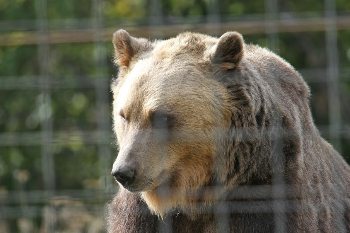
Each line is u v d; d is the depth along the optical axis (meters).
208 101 10.55
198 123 10.52
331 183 11.57
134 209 10.91
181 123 10.47
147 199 10.72
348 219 11.90
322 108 24.88
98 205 19.08
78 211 19.38
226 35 10.67
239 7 23.95
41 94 22.52
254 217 10.59
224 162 10.62
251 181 10.60
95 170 23.00
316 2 24.59
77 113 23.83
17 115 23.56
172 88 10.52
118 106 10.84
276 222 10.49
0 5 23.31
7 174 22.92
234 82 10.64
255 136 10.49
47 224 18.41
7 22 22.22
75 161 23.11
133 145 10.30
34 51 23.05
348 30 24.62
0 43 19.19
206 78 10.66
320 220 10.91
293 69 11.55
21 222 22.17
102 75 19.69
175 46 11.01
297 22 17.33
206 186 10.74
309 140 11.15
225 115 10.59
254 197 10.59
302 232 10.51
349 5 24.45
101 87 19.78
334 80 19.69
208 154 10.62
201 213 10.87
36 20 21.92
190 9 23.88
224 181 10.65
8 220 22.20
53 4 22.98
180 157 10.55
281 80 11.14
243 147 10.54
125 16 24.34
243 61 10.80
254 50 11.47
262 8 24.14
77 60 23.77
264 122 10.56
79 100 23.88
